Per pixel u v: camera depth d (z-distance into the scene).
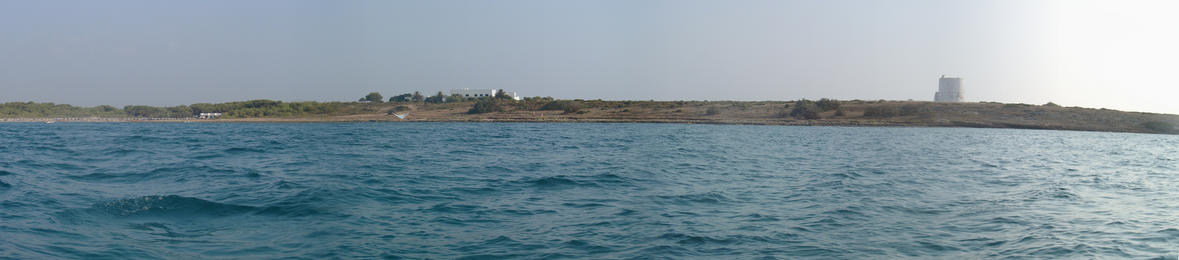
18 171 24.23
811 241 12.77
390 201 17.05
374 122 127.31
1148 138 78.75
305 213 14.95
